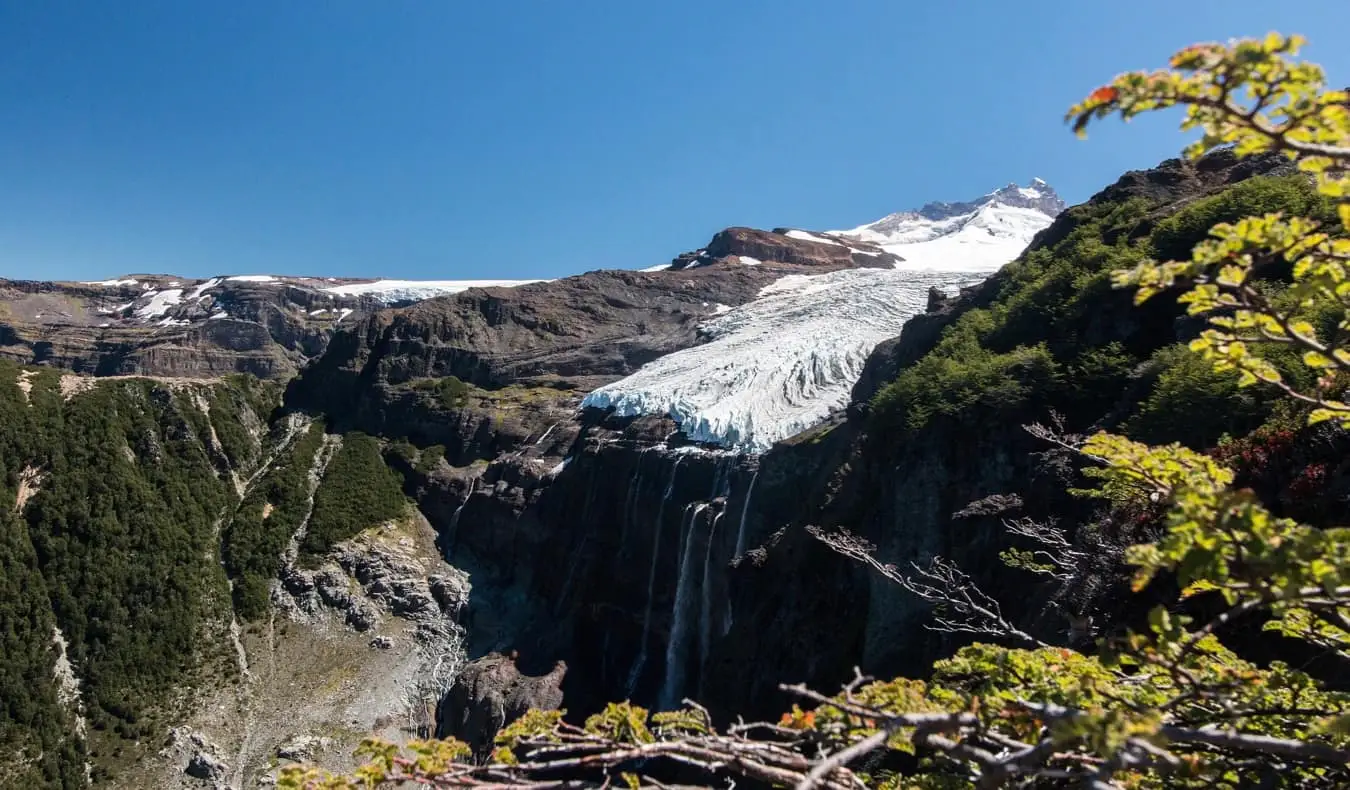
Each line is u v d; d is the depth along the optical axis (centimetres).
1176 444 562
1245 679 546
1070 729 391
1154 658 493
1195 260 457
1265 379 548
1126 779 538
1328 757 400
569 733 549
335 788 485
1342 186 414
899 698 523
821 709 517
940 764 635
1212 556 415
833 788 450
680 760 486
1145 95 392
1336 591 407
